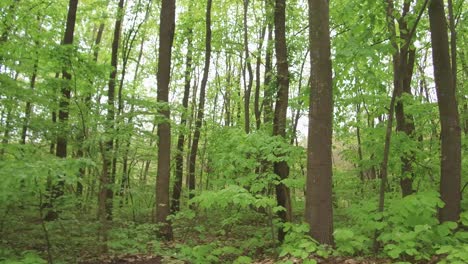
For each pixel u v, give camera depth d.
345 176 11.23
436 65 6.50
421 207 5.44
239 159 7.54
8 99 7.55
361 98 8.61
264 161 8.12
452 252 4.52
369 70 6.76
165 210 9.75
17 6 10.24
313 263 4.86
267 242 7.84
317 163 6.03
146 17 15.73
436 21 6.48
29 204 6.68
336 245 5.69
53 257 7.09
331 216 6.00
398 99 8.16
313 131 6.10
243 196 5.71
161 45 10.30
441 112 6.42
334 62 6.73
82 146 7.89
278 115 8.87
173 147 15.05
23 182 5.64
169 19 10.40
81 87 8.60
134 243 8.08
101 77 8.45
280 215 8.30
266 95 9.71
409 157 8.09
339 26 10.03
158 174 9.95
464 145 8.81
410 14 6.75
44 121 7.97
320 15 6.21
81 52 8.35
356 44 5.98
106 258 7.55
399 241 5.11
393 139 7.75
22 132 7.91
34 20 10.79
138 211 12.37
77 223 7.93
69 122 8.15
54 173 5.40
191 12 16.80
